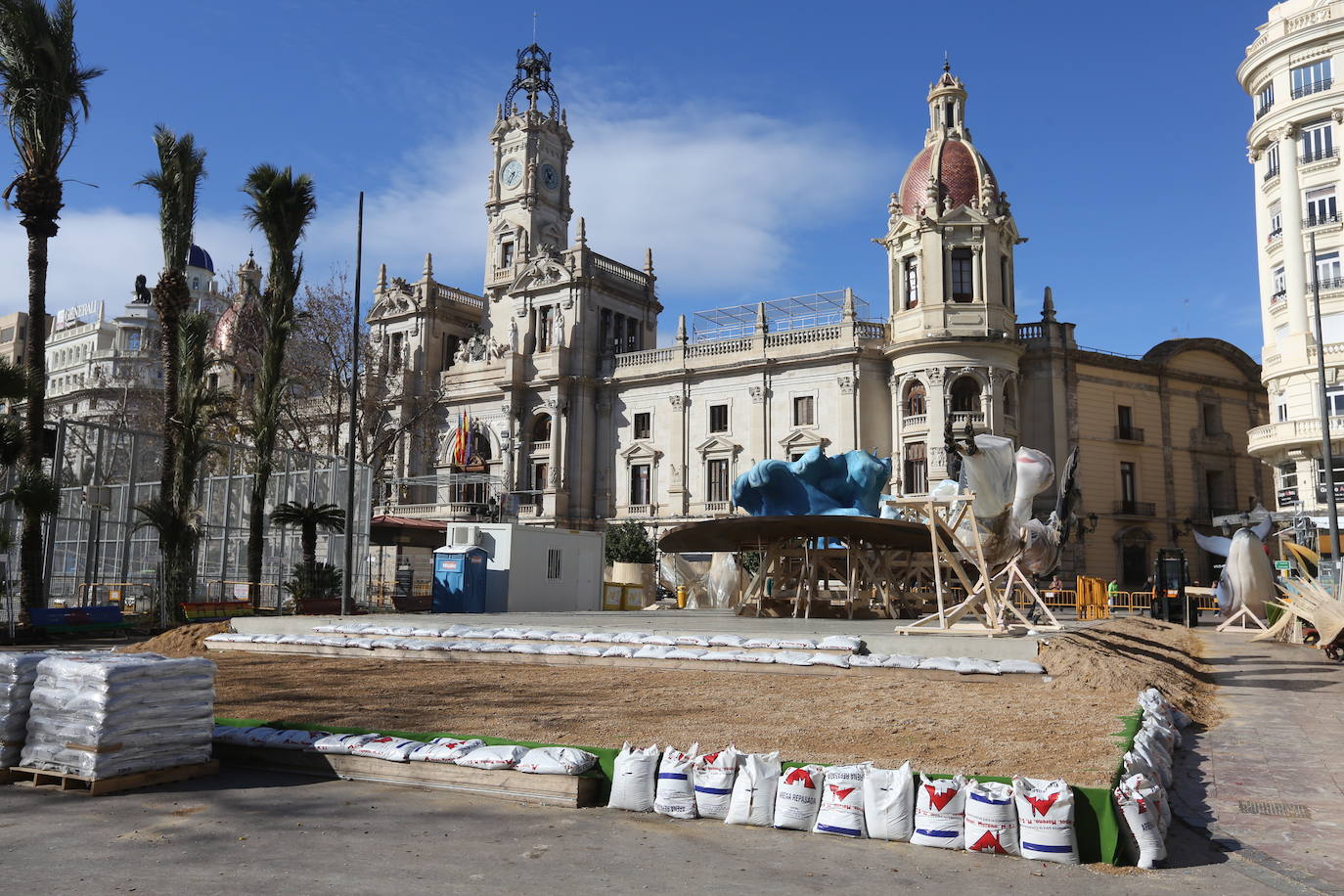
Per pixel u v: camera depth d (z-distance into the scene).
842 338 60.19
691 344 67.19
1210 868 7.52
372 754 10.25
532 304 72.50
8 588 27.28
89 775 9.55
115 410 70.69
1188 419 63.69
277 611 35.25
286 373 51.38
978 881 7.12
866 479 32.56
